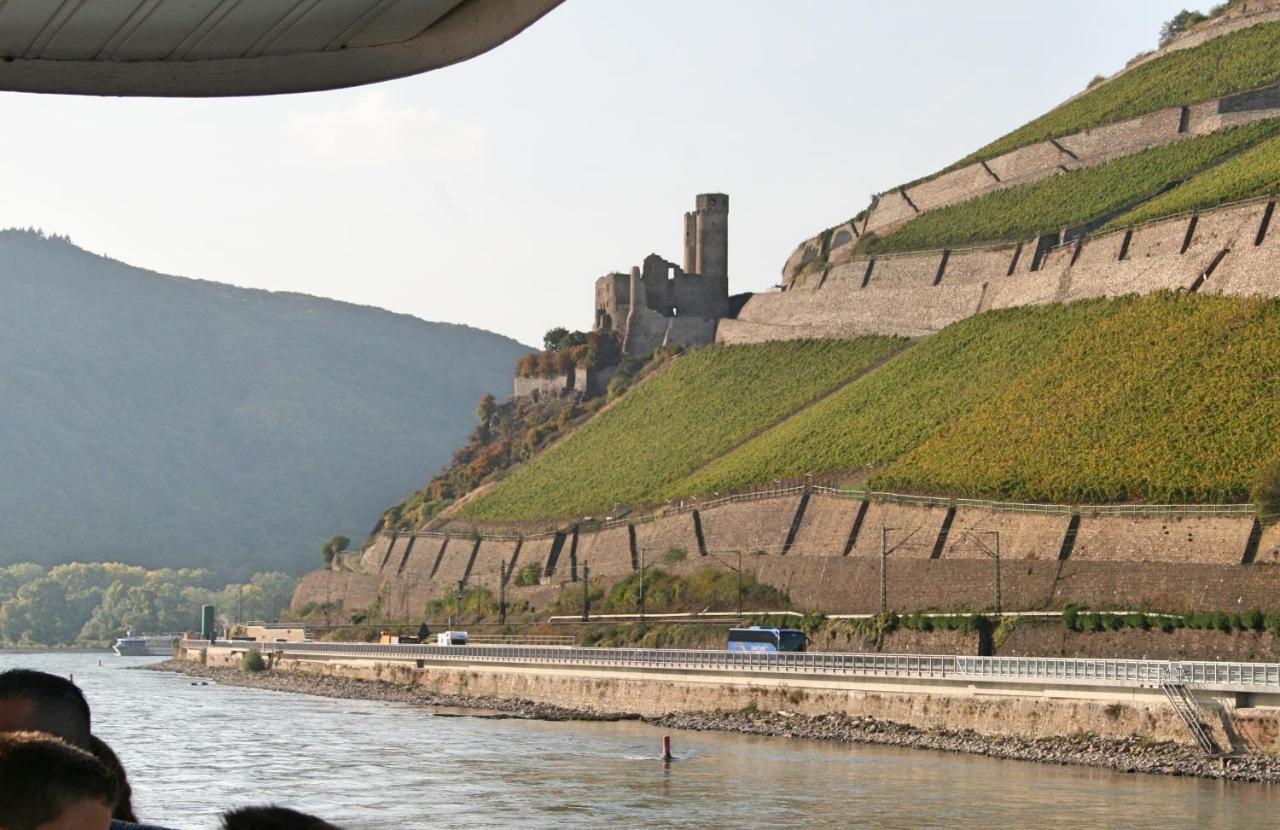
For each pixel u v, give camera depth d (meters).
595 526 187.88
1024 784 78.00
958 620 119.50
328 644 187.50
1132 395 137.00
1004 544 127.62
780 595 146.75
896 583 132.12
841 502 149.88
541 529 198.25
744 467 175.88
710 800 74.38
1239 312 140.75
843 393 185.50
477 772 86.44
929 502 137.75
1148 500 119.50
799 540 153.00
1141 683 87.06
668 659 126.44
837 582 139.38
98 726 118.69
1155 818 66.19
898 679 103.56
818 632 133.75
